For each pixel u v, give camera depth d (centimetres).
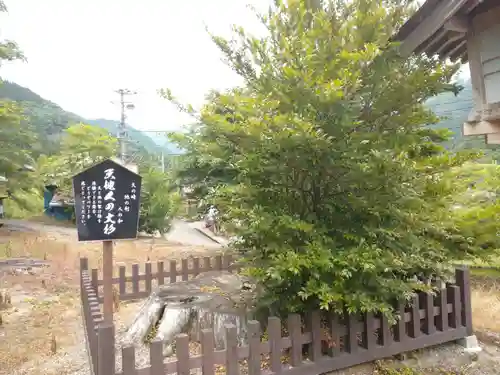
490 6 564
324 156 412
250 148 442
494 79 569
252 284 653
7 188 2092
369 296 424
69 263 1222
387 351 477
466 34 613
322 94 390
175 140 848
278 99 435
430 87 470
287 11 480
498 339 571
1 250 1424
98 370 354
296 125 374
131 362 347
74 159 2741
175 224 3312
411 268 478
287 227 407
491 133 600
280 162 428
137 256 1416
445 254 490
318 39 449
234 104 441
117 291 782
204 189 851
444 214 458
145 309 600
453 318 536
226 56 506
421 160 481
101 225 512
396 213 420
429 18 564
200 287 651
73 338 607
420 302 521
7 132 1953
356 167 405
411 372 471
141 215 2244
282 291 468
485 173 546
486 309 732
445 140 537
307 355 464
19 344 580
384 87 469
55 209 3011
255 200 455
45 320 692
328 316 462
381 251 410
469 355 517
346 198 454
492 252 497
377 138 457
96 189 511
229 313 521
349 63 412
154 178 2302
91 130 2958
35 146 3816
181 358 365
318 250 401
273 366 411
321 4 511
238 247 494
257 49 477
